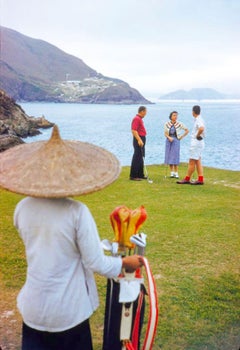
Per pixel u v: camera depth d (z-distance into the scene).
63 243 2.21
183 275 4.83
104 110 169.00
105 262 2.29
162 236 6.17
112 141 37.59
